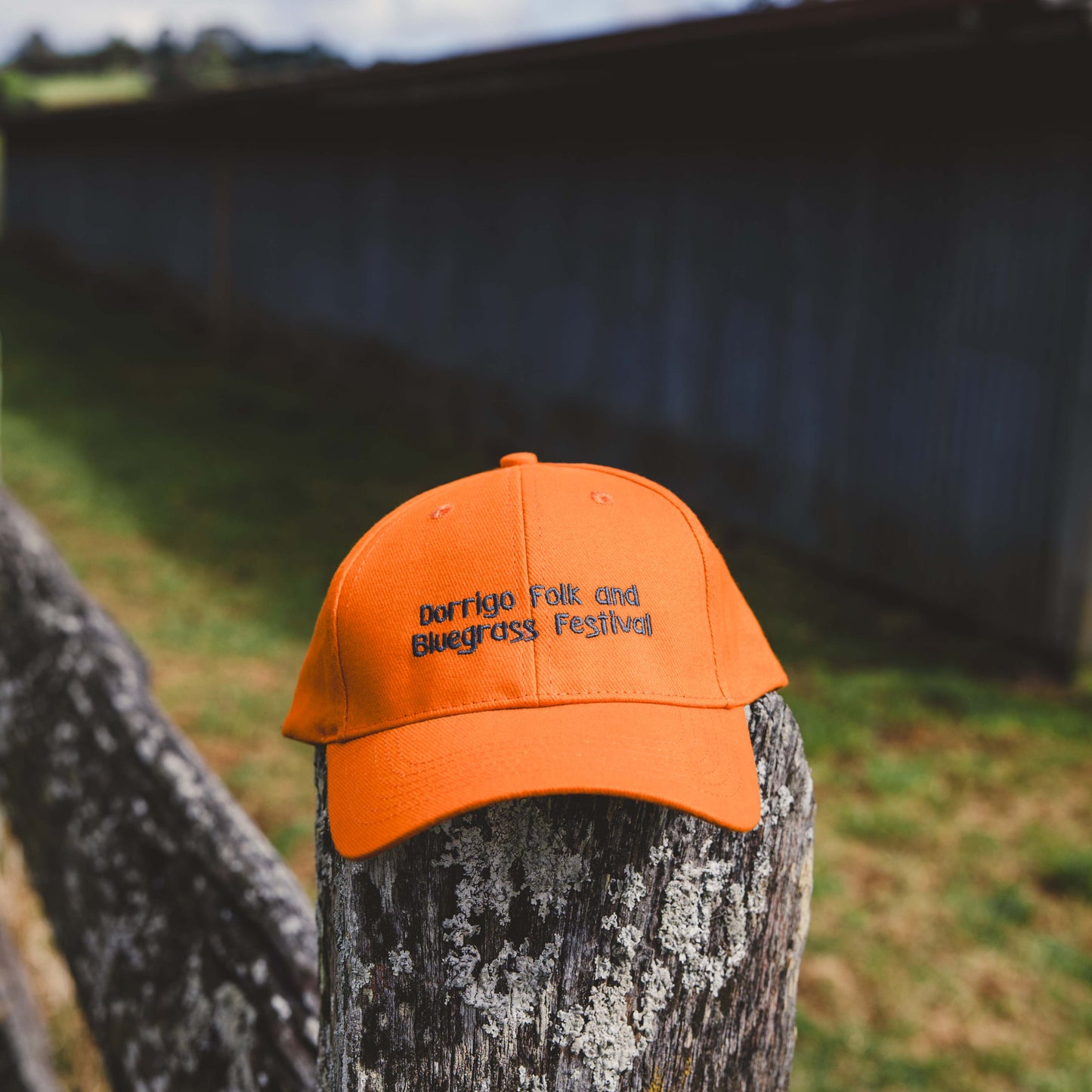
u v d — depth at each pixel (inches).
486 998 35.3
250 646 202.7
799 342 256.7
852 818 151.6
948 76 213.6
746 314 269.6
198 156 548.7
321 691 41.8
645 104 287.1
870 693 190.4
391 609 40.5
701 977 36.5
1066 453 198.5
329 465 341.1
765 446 270.5
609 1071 36.0
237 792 153.6
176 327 586.9
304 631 211.3
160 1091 60.1
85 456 334.6
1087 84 185.0
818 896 135.3
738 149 265.4
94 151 684.7
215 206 532.1
